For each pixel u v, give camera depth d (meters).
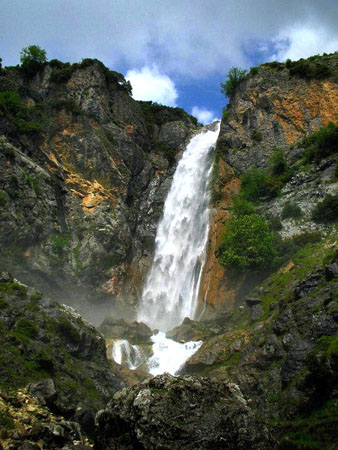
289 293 34.41
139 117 74.31
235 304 45.75
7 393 20.45
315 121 58.16
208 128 74.06
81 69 67.75
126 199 64.06
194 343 39.44
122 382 29.69
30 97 62.66
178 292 54.84
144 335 43.06
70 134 61.00
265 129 60.81
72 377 26.31
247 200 55.25
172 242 61.03
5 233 47.12
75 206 56.84
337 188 47.22
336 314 26.48
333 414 21.80
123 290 55.31
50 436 17.89
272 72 63.75
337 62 60.78
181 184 66.94
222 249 50.25
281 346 29.19
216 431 17.81
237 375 30.14
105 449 18.92
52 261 50.16
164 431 17.64
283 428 22.94
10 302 28.55
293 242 45.41
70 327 29.28
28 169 52.81
